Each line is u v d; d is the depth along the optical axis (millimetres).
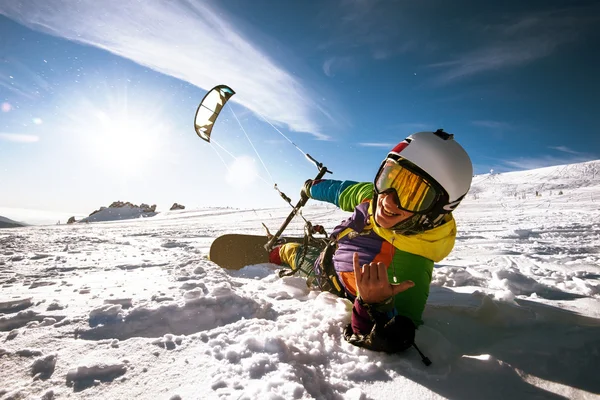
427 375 1193
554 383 1146
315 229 2451
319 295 2033
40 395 1049
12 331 1495
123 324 1568
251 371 1160
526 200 24125
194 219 22641
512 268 3096
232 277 2604
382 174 1560
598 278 2697
